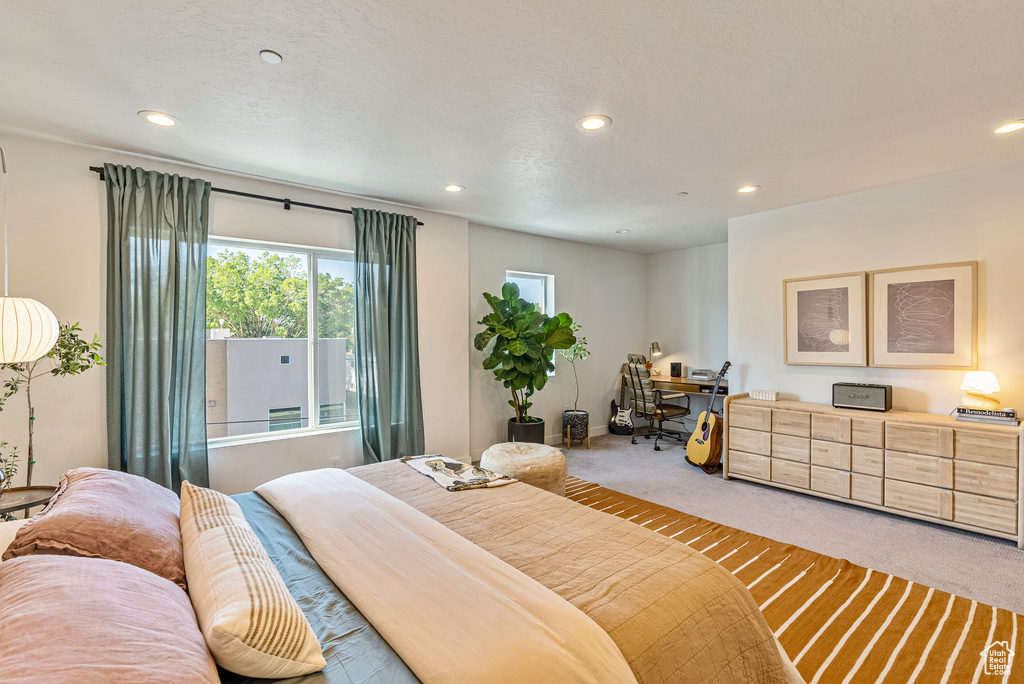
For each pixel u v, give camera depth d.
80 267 2.75
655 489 3.99
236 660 0.98
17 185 2.60
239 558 1.28
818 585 2.42
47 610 0.86
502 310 4.77
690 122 2.49
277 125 2.52
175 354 2.98
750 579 2.49
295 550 1.64
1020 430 2.80
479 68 1.98
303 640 1.05
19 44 1.79
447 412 4.38
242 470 3.33
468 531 1.76
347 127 2.54
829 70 2.00
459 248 4.49
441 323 4.35
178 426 2.99
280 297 3.59
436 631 1.14
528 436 4.74
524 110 2.36
